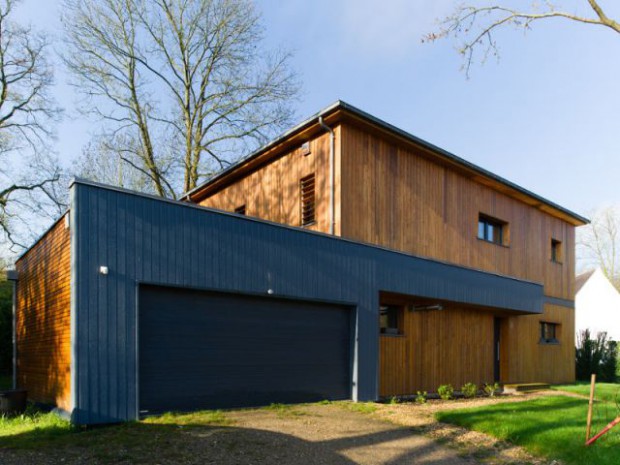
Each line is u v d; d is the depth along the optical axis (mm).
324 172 11820
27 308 10570
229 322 8359
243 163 14594
